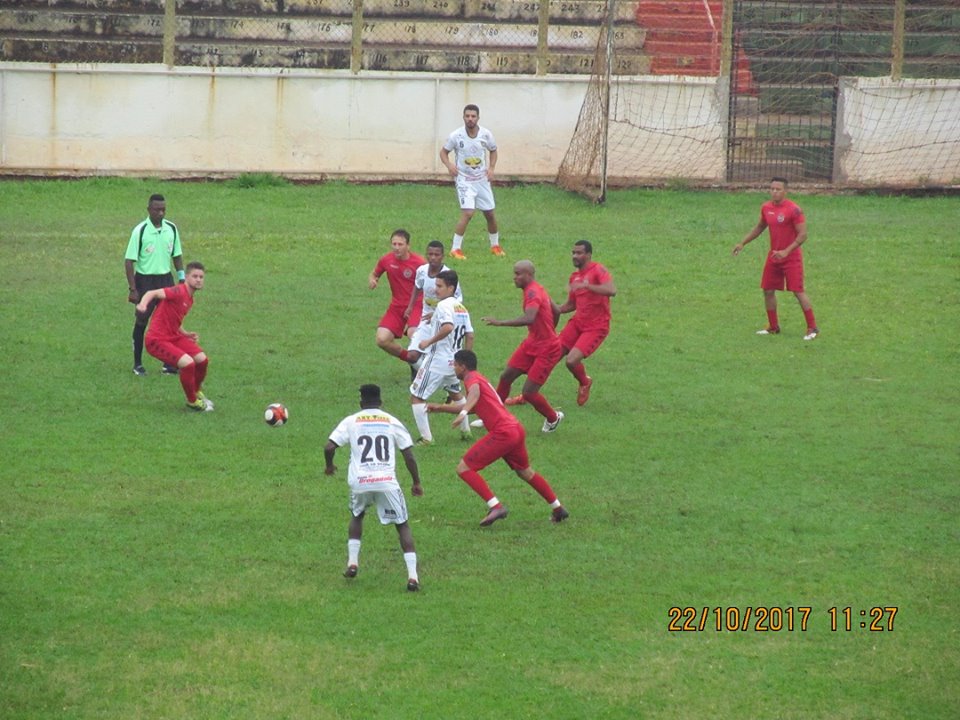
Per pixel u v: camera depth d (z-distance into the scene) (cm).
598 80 5750
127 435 3044
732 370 3688
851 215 5584
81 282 4291
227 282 4359
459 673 2084
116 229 4978
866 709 2012
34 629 2159
